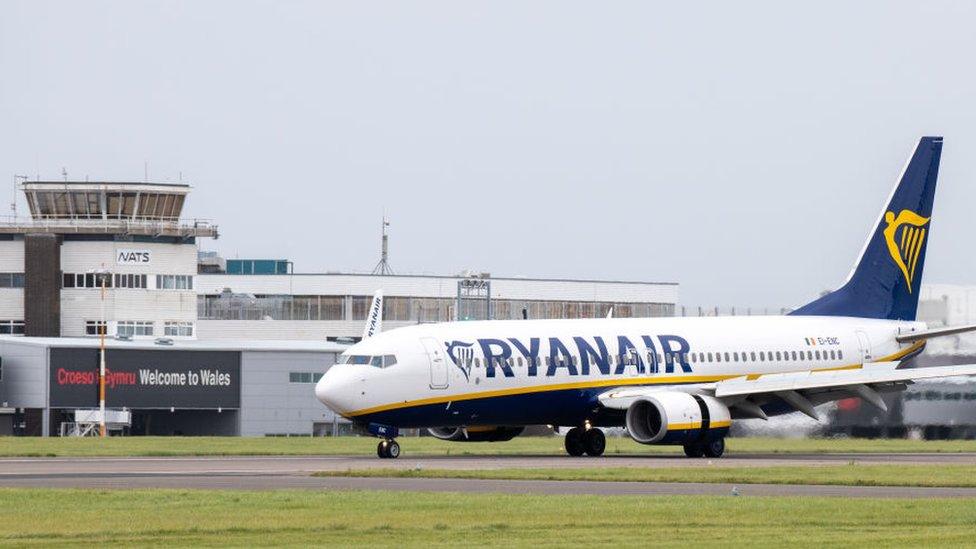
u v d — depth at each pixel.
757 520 112.88
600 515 116.19
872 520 112.62
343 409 195.62
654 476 156.75
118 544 101.50
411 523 111.56
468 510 119.56
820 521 112.06
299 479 154.12
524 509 120.12
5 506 123.19
